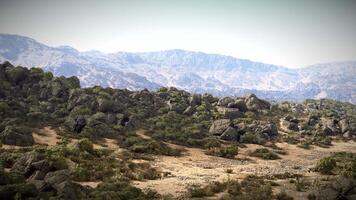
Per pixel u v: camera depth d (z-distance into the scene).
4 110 57.12
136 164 40.47
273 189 31.50
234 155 52.38
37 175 27.33
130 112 70.69
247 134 67.06
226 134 65.38
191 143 58.16
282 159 53.78
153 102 86.12
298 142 70.81
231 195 28.56
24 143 44.31
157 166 41.66
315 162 52.06
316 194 27.69
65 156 37.94
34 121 57.38
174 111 79.62
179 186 32.03
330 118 96.50
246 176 37.25
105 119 61.72
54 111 65.62
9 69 75.62
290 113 107.69
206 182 34.12
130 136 57.19
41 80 76.75
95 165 36.47
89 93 77.00
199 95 97.56
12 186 23.62
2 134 44.56
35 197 23.20
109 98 72.44
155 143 51.47
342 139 80.50
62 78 78.56
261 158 53.72
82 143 42.25
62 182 24.69
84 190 25.92
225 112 81.75
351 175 37.22
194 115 80.00
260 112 96.25
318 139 75.56
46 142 47.62
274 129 74.12
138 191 27.89
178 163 44.72
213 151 53.69
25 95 71.25
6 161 33.34
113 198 24.83
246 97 102.50
